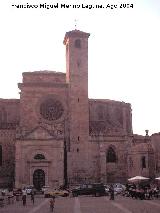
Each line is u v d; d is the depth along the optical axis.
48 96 93.00
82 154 89.88
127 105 109.00
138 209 42.16
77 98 92.62
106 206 47.38
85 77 94.06
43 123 90.56
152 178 100.12
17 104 100.31
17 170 83.69
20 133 85.88
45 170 84.62
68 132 91.31
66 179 88.31
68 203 54.19
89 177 89.00
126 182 91.44
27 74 98.69
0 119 98.88
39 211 41.91
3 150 89.56
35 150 85.25
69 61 94.56
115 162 92.31
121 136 93.19
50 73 99.69
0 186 87.88
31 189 68.12
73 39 95.75
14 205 52.22
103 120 103.69
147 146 102.12
